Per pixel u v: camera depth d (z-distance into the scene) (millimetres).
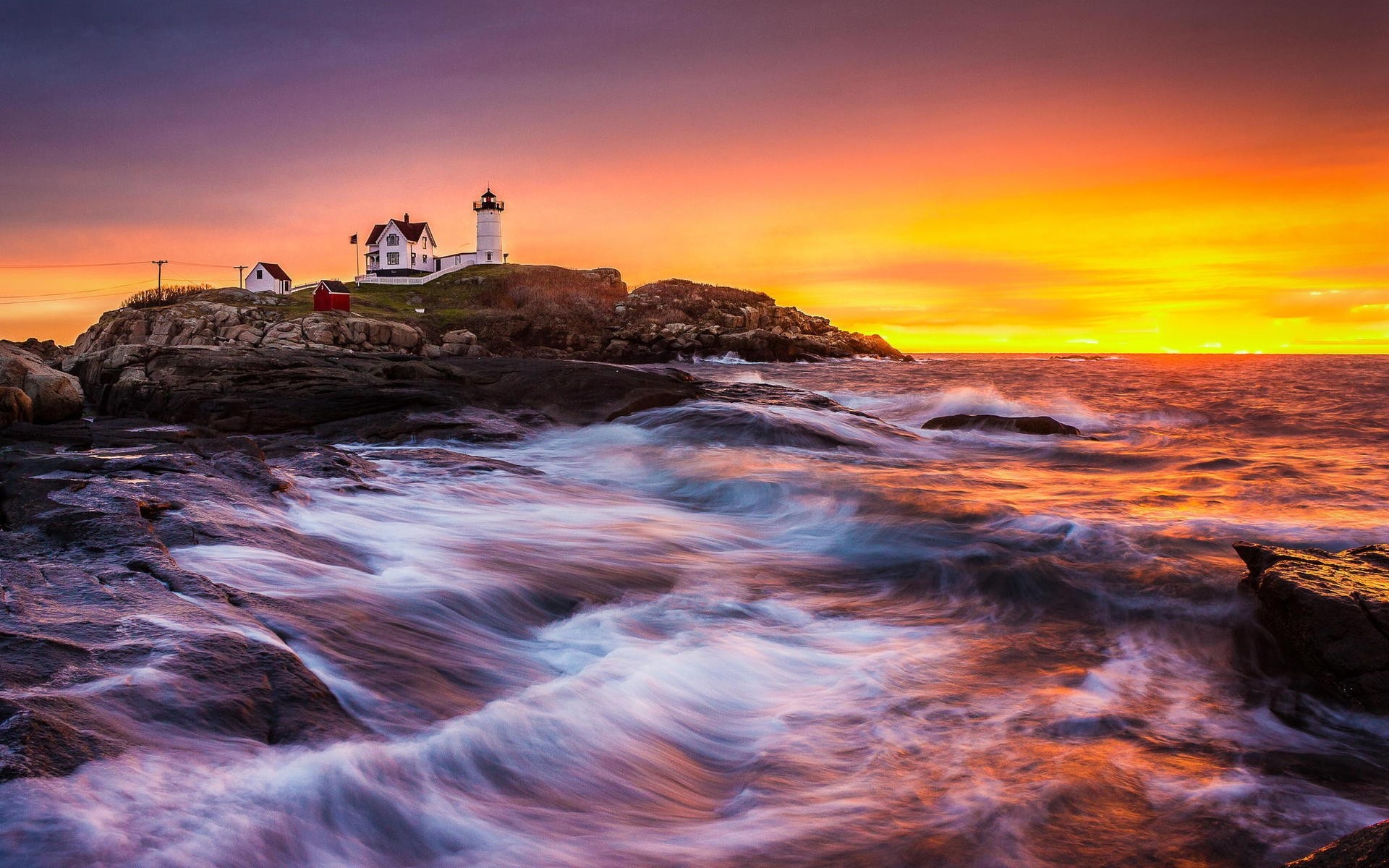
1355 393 39031
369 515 9875
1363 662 6023
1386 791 4770
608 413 20625
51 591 5188
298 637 5344
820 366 77625
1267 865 3963
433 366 22672
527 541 9547
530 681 5746
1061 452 19344
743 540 10797
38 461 9164
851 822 4242
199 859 3135
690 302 92312
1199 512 12148
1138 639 7348
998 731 5398
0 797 3035
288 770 3816
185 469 9516
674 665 6129
